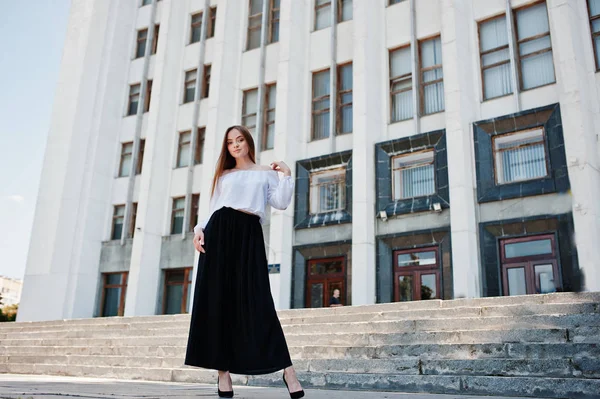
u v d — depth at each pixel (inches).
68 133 1044.5
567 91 591.5
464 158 650.2
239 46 960.3
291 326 373.7
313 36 876.0
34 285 971.9
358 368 251.9
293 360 272.5
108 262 990.4
